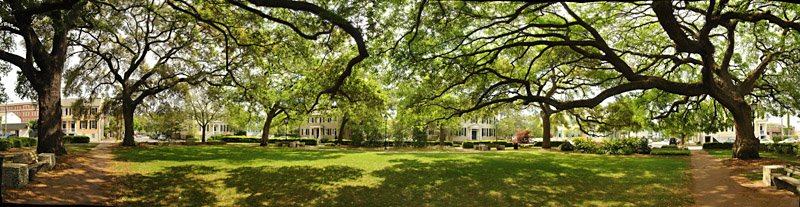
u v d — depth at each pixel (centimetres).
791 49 1912
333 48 1600
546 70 2102
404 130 4038
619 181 1310
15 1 1336
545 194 1138
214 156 2058
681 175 1390
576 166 1695
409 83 1817
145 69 3256
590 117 3412
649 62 2305
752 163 1642
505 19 1592
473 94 2047
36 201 930
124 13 2248
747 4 1494
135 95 3322
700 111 2856
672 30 1360
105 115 3362
